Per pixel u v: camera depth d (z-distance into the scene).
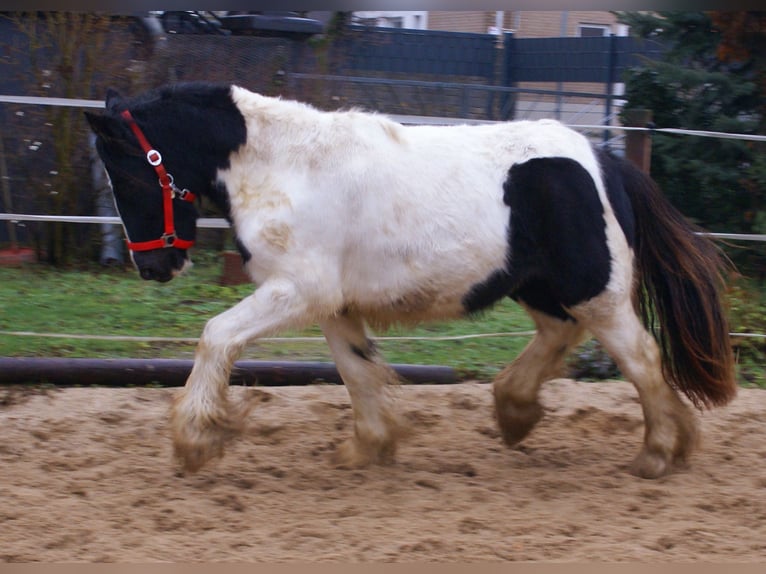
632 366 5.01
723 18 10.20
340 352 5.16
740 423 6.20
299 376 6.80
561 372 5.61
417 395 6.60
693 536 4.27
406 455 5.53
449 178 4.77
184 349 7.57
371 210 4.71
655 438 5.14
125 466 5.16
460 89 12.82
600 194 4.88
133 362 6.67
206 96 4.82
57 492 4.76
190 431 4.57
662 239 5.09
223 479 5.01
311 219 4.66
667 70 10.43
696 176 10.26
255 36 10.84
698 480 5.10
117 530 4.29
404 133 4.88
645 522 4.46
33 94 10.08
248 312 4.62
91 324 8.11
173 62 10.38
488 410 6.38
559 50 16.22
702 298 5.07
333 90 11.19
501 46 16.23
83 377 6.59
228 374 4.62
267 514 4.52
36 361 6.55
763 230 9.83
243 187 4.76
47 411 6.08
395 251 4.73
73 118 10.02
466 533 4.31
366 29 13.32
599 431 6.06
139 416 6.06
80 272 10.30
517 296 5.28
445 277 4.79
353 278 4.78
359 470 5.20
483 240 4.78
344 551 4.06
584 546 4.15
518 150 4.86
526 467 5.37
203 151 4.80
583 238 4.81
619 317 4.95
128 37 10.26
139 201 4.81
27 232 10.76
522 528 4.35
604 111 14.49
